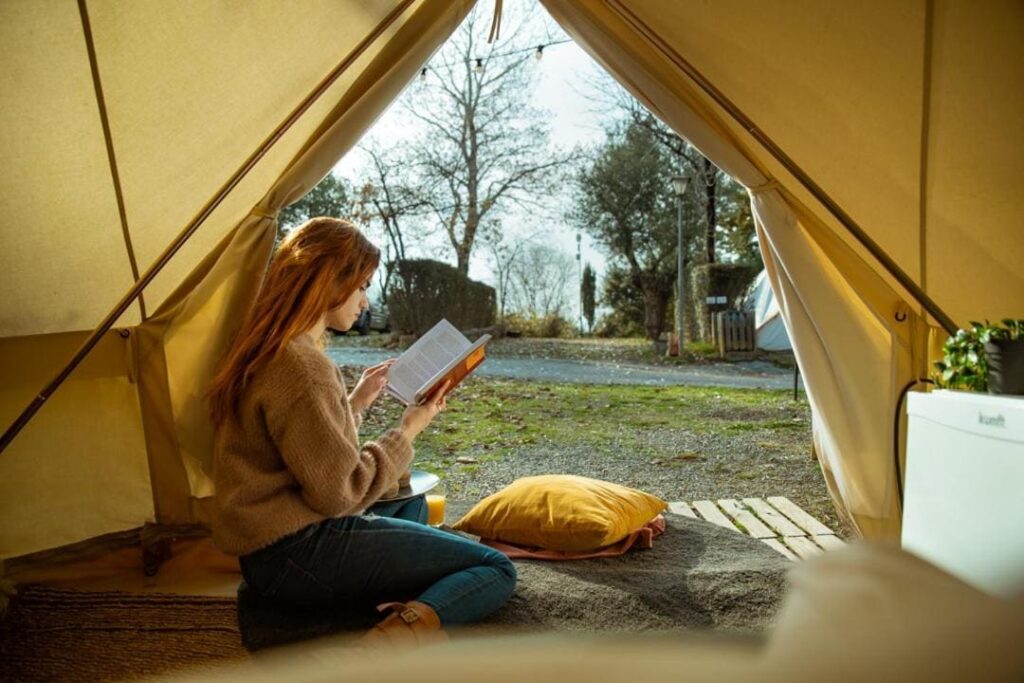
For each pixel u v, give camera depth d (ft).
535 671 0.75
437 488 14.01
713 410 20.83
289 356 6.10
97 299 10.14
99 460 9.81
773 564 8.46
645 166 37.58
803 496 12.69
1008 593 0.76
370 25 9.61
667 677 0.73
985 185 9.79
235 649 7.25
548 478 9.61
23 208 9.25
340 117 9.77
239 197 10.31
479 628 6.63
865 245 10.02
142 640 7.48
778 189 9.91
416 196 36.86
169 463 9.91
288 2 8.98
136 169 9.66
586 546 8.63
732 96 10.11
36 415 9.53
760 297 32.86
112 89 9.07
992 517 6.15
